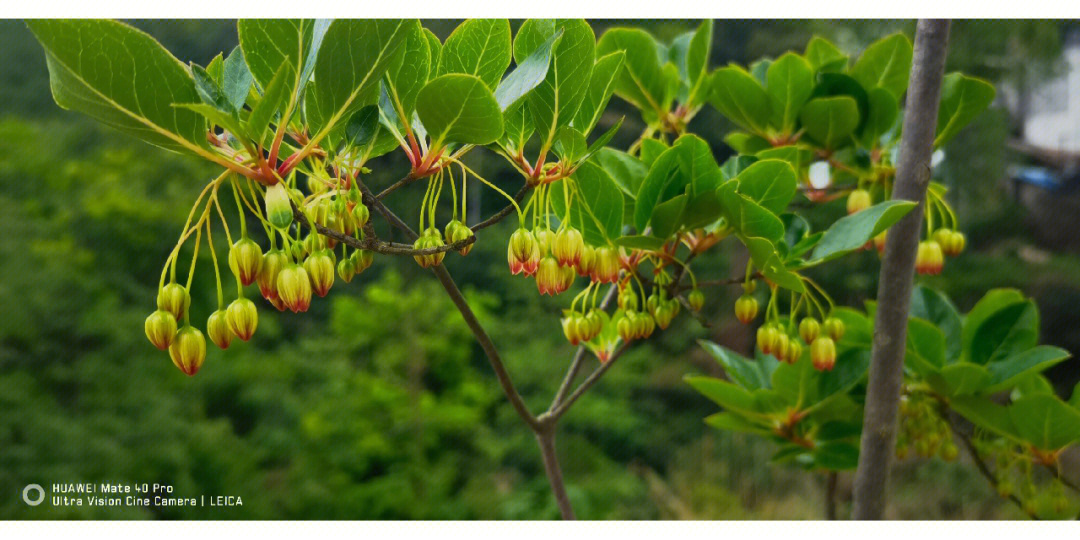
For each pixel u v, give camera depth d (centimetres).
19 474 791
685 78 269
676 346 1082
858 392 224
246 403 920
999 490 218
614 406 948
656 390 1057
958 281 1104
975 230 1191
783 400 222
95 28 107
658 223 169
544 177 145
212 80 120
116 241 955
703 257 1109
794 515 857
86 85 110
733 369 235
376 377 879
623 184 191
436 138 130
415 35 133
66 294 914
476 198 1014
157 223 966
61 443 815
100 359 888
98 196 962
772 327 185
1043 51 1161
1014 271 1114
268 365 922
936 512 802
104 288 939
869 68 261
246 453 871
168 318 121
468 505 839
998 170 1184
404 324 875
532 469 920
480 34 141
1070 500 213
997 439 233
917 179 166
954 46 1166
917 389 216
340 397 878
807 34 1155
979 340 226
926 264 218
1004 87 1225
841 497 884
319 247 126
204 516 824
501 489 891
